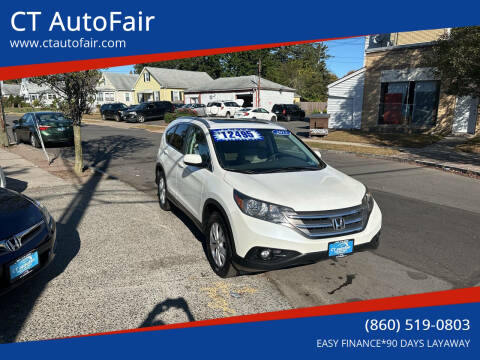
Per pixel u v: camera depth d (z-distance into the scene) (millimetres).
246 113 29125
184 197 5051
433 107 18609
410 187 8305
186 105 34500
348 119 22078
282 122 31109
